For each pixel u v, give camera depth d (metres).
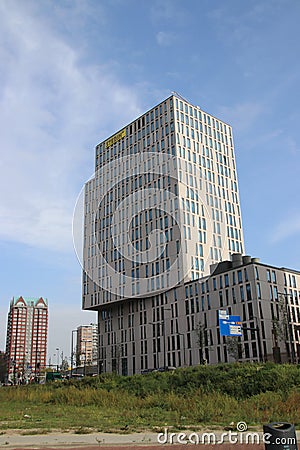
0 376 148.75
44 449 10.95
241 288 64.38
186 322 71.56
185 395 25.03
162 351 74.75
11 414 20.12
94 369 102.81
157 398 24.38
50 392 33.88
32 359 155.38
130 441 11.94
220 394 24.12
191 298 71.56
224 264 69.19
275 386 23.64
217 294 67.69
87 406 24.44
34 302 164.12
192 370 31.78
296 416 16.34
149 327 78.38
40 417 18.53
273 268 65.94
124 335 83.88
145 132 89.75
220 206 83.25
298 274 69.88
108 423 15.76
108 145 98.00
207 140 88.44
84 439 12.27
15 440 12.08
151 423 15.57
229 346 59.62
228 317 46.31
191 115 87.75
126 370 81.44
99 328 91.56
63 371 112.56
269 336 60.91
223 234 81.06
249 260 68.69
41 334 160.75
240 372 27.16
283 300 60.25
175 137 82.50
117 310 87.19
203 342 64.56
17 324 158.00
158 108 88.69
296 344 63.84
